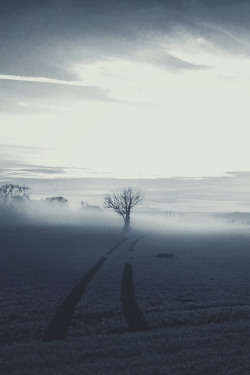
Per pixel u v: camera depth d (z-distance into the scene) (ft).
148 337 50.57
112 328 55.67
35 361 42.09
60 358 43.06
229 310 64.64
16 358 43.37
